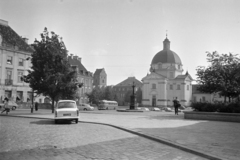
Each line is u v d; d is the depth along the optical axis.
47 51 28.39
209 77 25.06
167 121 19.05
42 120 19.86
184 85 81.25
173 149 8.16
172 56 85.38
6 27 53.66
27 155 7.13
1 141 9.42
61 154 7.25
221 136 10.60
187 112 22.34
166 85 82.62
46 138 10.18
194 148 7.85
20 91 52.00
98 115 28.09
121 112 36.78
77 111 17.00
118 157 6.89
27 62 53.72
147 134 10.86
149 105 82.69
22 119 20.95
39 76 28.67
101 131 12.65
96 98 75.00
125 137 10.62
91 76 83.19
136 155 7.16
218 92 27.88
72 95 29.48
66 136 10.77
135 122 17.84
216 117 20.31
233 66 24.69
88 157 6.88
